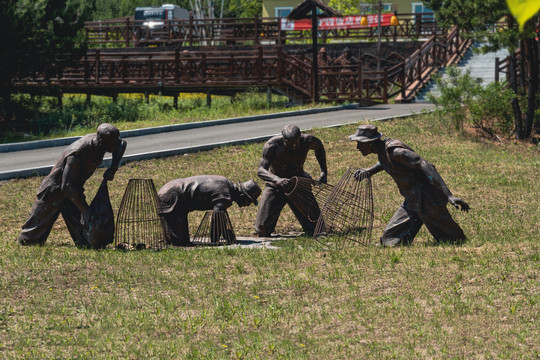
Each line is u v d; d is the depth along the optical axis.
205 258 11.52
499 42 24.58
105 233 12.45
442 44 39.16
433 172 11.57
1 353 7.34
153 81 35.25
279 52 33.69
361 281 9.79
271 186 14.44
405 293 9.17
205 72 34.59
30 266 10.66
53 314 8.66
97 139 12.27
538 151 23.97
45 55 32.00
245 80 34.12
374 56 43.03
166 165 21.27
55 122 30.38
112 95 37.47
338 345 7.53
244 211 17.20
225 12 78.19
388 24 41.59
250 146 23.38
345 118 28.31
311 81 33.47
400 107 31.89
